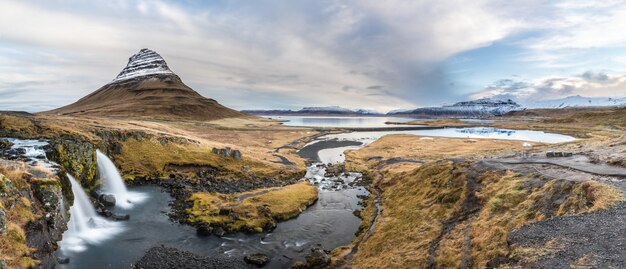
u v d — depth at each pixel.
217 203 59.12
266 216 53.56
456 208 42.66
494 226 32.41
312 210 60.06
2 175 33.88
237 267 38.69
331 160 119.00
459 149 128.88
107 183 69.81
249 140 165.88
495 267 25.19
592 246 21.84
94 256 40.06
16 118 76.75
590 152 55.31
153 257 40.25
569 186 32.78
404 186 61.41
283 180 84.44
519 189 38.19
